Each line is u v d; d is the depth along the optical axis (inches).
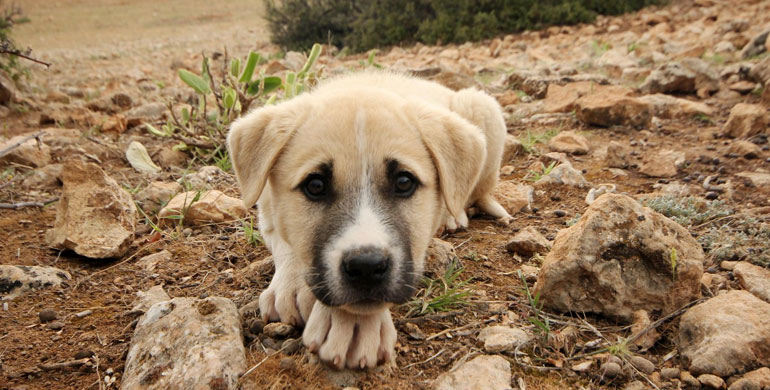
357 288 17.8
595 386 18.7
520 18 98.7
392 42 101.3
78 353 19.7
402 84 26.9
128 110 50.8
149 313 20.1
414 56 87.2
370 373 18.7
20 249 25.3
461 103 27.3
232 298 22.2
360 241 17.7
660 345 20.3
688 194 29.5
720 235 25.1
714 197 29.0
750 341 18.7
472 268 24.0
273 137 20.1
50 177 32.0
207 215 27.5
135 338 19.5
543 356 19.5
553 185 31.5
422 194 19.8
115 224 25.6
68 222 25.3
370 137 19.3
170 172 33.6
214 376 17.8
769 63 46.9
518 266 24.2
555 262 21.3
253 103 40.2
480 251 25.3
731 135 38.7
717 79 48.4
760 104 41.4
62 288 23.0
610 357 19.2
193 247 25.8
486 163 27.7
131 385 18.1
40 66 91.4
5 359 19.6
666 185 31.0
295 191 19.5
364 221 18.3
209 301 20.0
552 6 101.1
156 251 25.5
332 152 19.1
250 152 20.5
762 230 25.4
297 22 109.3
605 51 70.5
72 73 84.9
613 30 91.4
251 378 18.2
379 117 19.7
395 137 19.5
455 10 100.3
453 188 20.7
